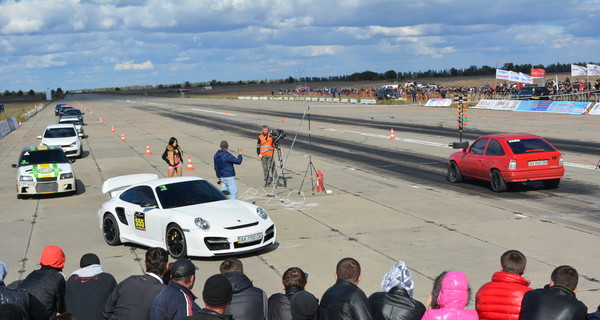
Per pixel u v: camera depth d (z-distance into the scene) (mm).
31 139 37562
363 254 10109
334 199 15188
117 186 12547
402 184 17125
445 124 36219
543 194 14945
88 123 50094
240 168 21453
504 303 4863
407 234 11375
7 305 4539
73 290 5801
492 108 48625
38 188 16578
